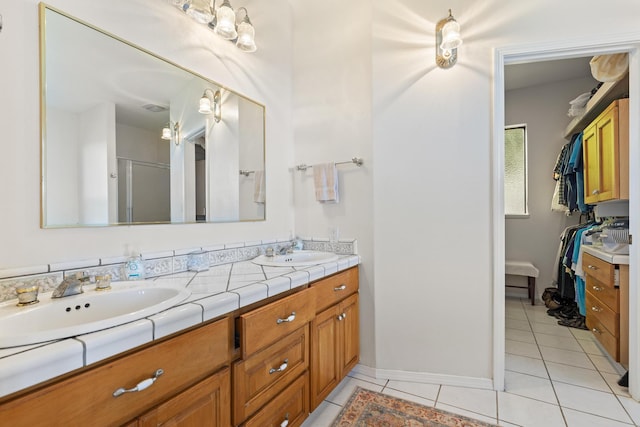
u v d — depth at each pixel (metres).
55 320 0.88
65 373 0.62
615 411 1.51
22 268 0.97
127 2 1.28
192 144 1.55
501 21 1.70
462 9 1.76
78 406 0.63
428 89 1.82
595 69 2.11
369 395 1.70
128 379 0.72
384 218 1.89
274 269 1.49
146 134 1.35
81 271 1.06
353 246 1.99
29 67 1.00
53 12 1.06
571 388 1.72
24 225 0.98
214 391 0.94
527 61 1.73
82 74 1.14
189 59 1.53
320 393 1.49
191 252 1.48
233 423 1.01
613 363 2.01
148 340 0.76
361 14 2.03
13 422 0.54
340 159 2.07
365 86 1.99
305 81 2.22
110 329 0.70
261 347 1.11
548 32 1.63
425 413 1.52
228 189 1.74
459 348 1.77
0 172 0.94
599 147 2.24
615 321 1.87
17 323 0.79
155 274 1.33
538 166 3.54
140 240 1.31
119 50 1.25
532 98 3.56
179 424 0.83
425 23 1.82
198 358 0.90
